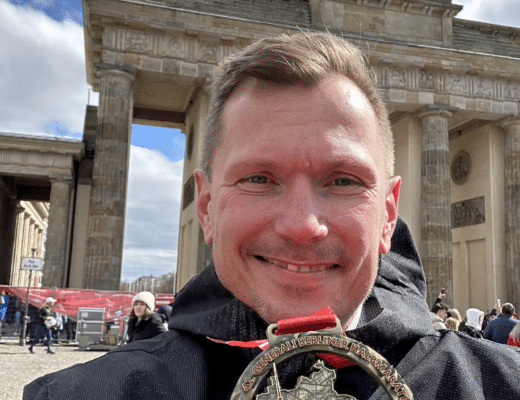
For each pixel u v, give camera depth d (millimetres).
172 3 31172
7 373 13273
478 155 37406
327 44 1086
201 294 1344
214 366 1114
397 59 32906
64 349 21594
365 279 1002
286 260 951
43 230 73688
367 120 1041
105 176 28719
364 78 1118
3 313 23062
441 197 32562
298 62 993
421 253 32875
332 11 33094
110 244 28250
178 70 30406
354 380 1010
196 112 33594
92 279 27734
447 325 10438
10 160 35875
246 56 1050
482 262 36094
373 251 1013
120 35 29922
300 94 991
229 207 1003
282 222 940
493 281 34625
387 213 1270
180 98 36188
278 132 964
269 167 963
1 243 43656
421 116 33969
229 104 1084
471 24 36719
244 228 967
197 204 1259
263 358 821
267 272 962
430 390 1099
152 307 9312
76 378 1020
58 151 36219
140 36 30203
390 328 1110
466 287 37250
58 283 34250
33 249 22797
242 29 30922
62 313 23891
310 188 964
